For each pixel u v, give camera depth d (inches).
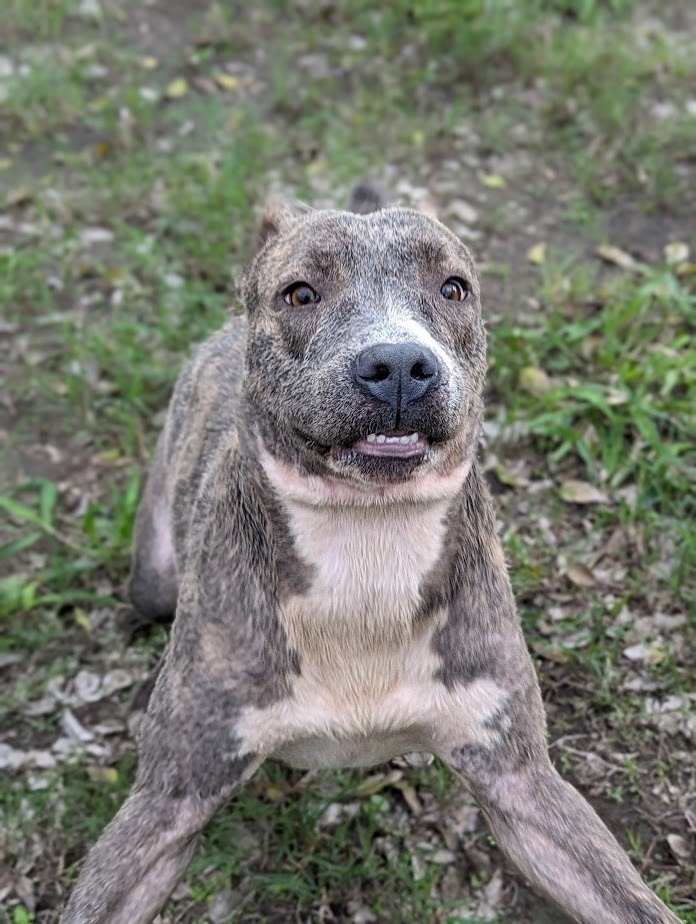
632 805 27.8
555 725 29.6
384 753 24.1
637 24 58.2
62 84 55.6
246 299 23.7
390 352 19.4
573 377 38.9
